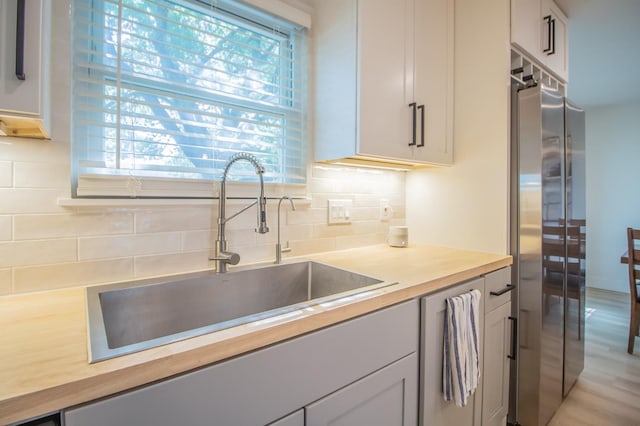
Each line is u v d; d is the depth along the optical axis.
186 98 1.17
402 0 1.41
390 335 0.95
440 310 1.12
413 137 1.45
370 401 0.90
